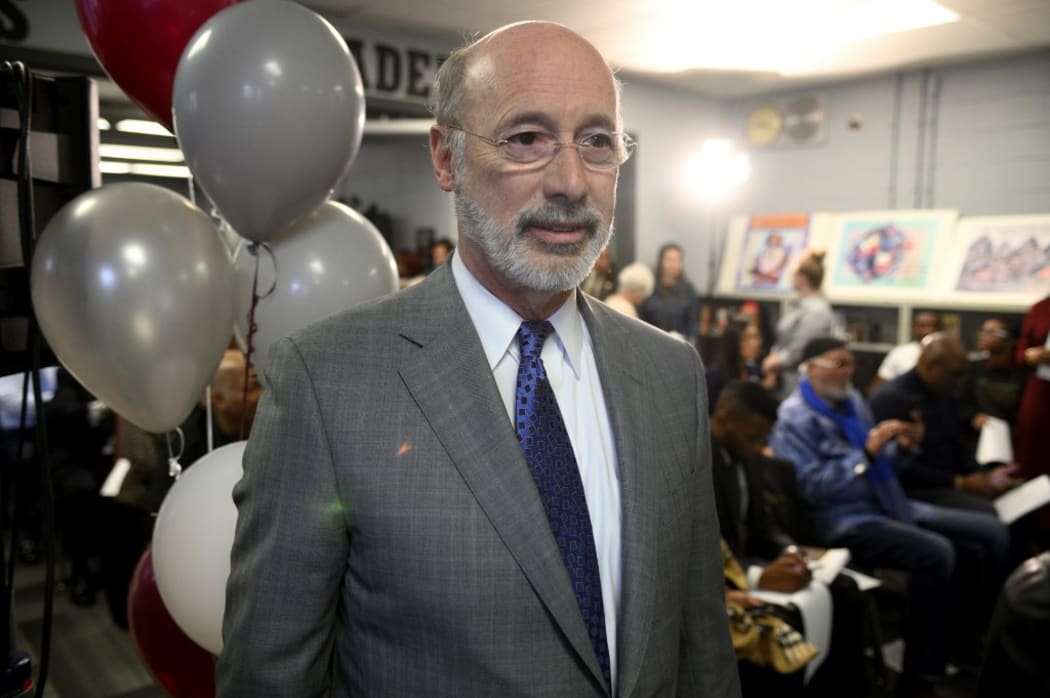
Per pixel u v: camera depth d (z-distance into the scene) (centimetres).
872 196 585
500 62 90
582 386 103
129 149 317
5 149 122
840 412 318
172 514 125
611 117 92
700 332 621
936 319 506
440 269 104
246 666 86
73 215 117
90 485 339
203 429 229
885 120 571
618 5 406
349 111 124
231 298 130
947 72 539
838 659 260
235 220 124
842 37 468
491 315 99
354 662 91
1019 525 347
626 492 97
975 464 365
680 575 102
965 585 313
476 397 92
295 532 87
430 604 86
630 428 101
